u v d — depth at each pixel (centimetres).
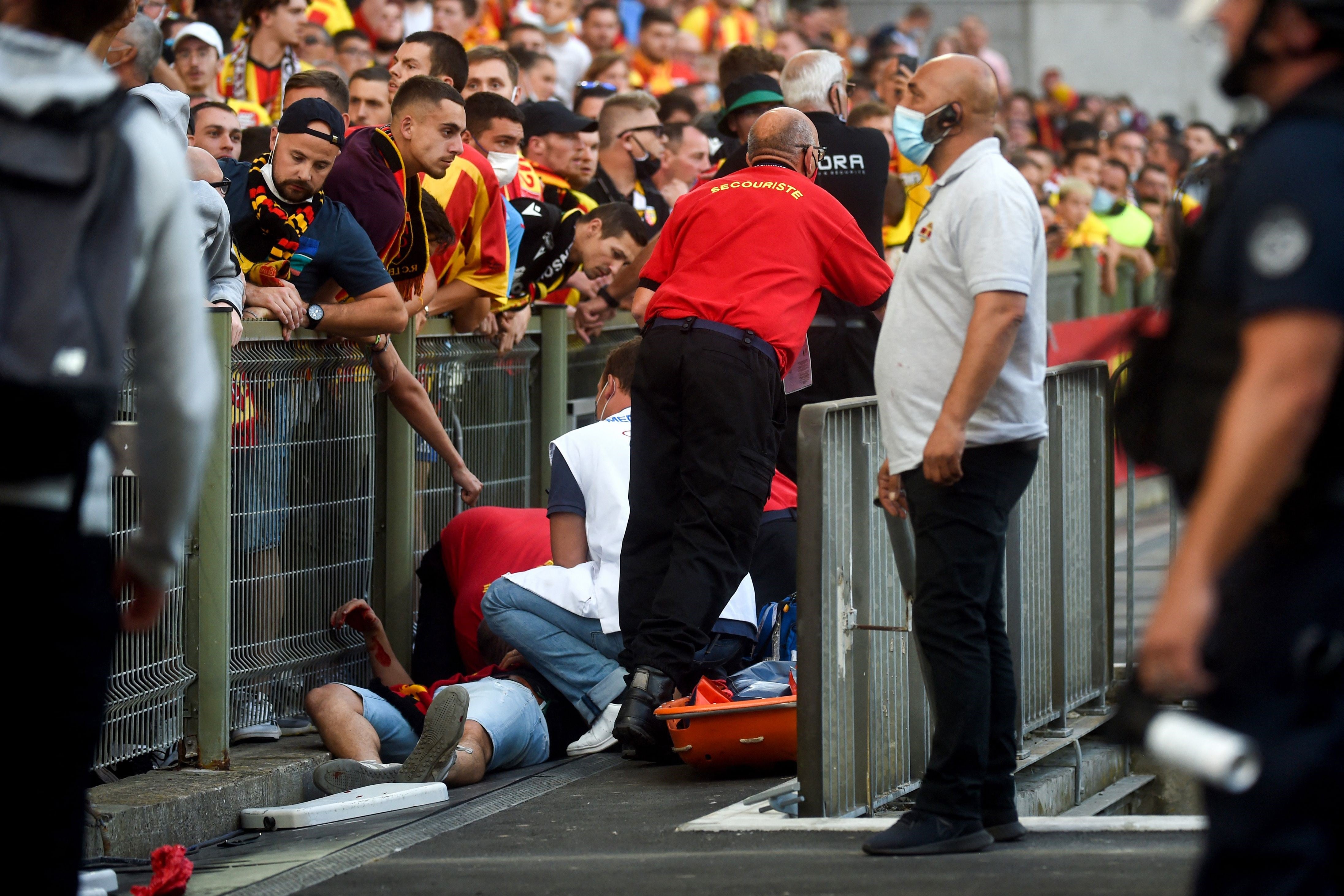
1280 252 734
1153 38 8281
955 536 1298
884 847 1297
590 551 2022
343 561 2027
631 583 1906
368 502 2077
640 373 1911
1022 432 1309
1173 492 854
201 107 2330
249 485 1827
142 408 857
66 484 796
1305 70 782
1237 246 763
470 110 2448
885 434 1351
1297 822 752
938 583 1301
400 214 2044
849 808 1552
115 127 812
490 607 1952
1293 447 726
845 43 6169
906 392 1327
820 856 1312
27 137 791
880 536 1623
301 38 3075
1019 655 1859
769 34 5625
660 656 1795
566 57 4081
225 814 1590
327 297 1986
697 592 1819
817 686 1485
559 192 2717
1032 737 1992
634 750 1858
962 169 1309
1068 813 1888
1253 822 755
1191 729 752
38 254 779
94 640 823
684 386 1873
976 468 1303
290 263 1902
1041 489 1959
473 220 2245
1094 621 2173
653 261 1980
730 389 1848
